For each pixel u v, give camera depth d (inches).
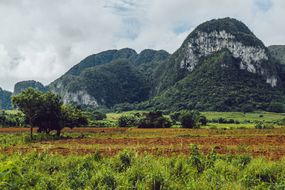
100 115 4852.4
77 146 1263.5
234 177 506.3
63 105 2090.3
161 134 2192.4
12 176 363.9
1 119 3097.9
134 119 3563.0
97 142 1528.1
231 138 1700.3
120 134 2220.7
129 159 583.8
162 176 455.2
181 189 437.4
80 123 2186.3
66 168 567.2
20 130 2566.4
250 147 1135.6
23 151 1062.4
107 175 449.7
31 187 397.4
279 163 597.9
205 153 922.1
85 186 426.6
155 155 863.1
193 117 3415.4
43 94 1881.2
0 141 1596.9
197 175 514.0
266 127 2947.8
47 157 652.1
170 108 7514.8
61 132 2425.0
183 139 1664.6
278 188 433.1
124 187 422.9
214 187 434.6
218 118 5039.4
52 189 422.6
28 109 1803.6
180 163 557.6
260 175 516.4
